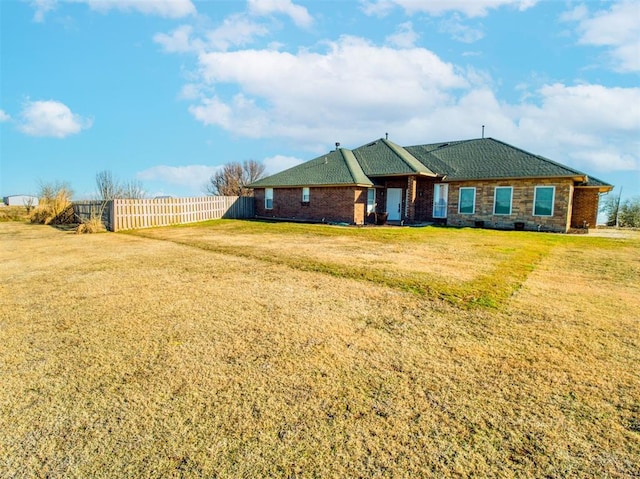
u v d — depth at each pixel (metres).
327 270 7.46
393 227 17.72
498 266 7.97
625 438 2.50
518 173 17.91
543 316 4.83
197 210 21.69
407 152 23.97
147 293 5.90
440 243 11.75
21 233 15.94
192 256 9.35
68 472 2.21
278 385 3.15
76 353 3.77
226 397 2.98
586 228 19.75
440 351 3.80
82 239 13.62
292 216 23.02
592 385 3.17
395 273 7.17
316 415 2.75
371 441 2.47
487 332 4.30
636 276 7.18
